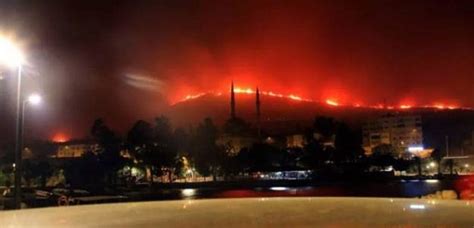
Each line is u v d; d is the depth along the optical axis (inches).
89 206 211.8
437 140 6235.2
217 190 2938.0
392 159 3875.5
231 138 4133.9
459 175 3843.5
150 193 2618.1
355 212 175.8
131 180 3029.0
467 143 5442.9
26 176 2672.2
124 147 3024.1
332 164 3745.1
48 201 1136.8
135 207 208.7
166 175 3129.9
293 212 184.2
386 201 193.0
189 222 175.8
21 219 186.2
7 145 2105.1
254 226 164.7
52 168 2834.6
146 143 3021.7
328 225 157.1
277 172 3580.2
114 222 178.5
